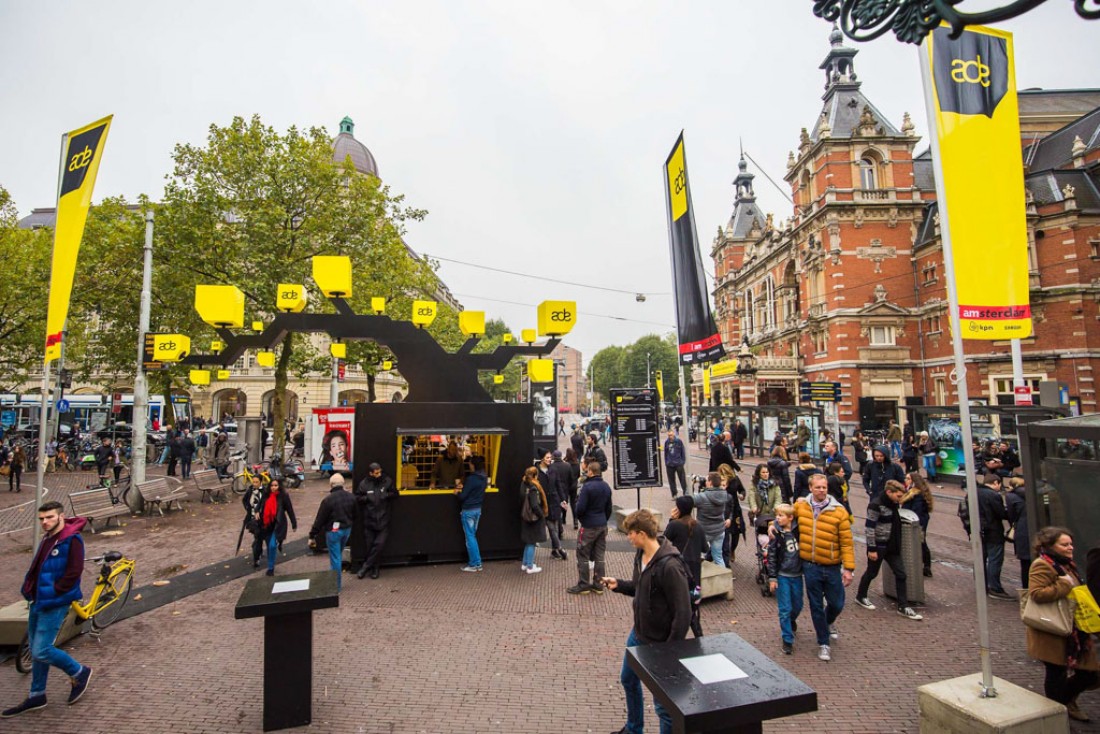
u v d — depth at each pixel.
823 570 5.82
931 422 19.69
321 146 19.62
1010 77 6.87
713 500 8.19
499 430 9.05
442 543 9.45
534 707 4.93
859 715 4.80
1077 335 27.81
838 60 38.31
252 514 9.11
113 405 26.48
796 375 40.19
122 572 7.08
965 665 5.73
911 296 35.22
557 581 8.55
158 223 18.56
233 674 5.54
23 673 5.57
